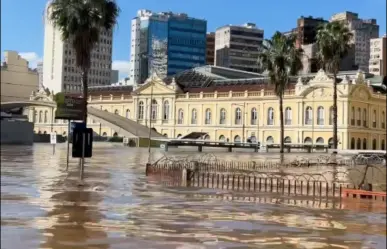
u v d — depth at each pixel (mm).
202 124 111375
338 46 56469
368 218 16672
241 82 114562
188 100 113688
